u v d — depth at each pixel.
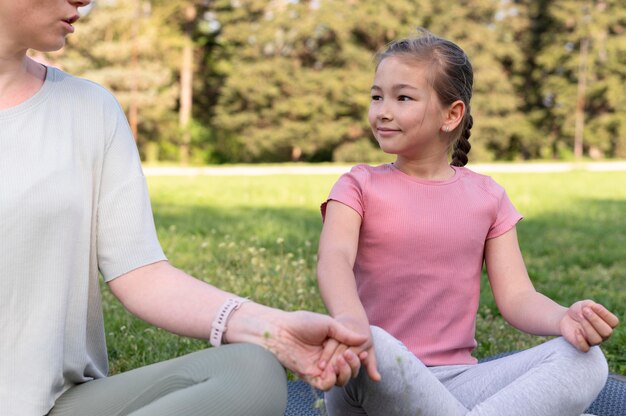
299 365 1.51
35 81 1.67
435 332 2.15
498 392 1.84
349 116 36.84
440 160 2.29
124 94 32.22
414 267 2.17
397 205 2.19
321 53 36.19
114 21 31.75
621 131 37.72
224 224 8.26
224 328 1.56
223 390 1.32
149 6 34.06
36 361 1.55
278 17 35.41
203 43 35.81
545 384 1.83
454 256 2.18
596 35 36.88
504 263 2.25
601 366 1.90
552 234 8.27
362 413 1.87
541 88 38.41
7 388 1.53
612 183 17.67
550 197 13.51
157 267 1.71
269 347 1.51
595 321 1.82
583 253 6.91
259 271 4.95
